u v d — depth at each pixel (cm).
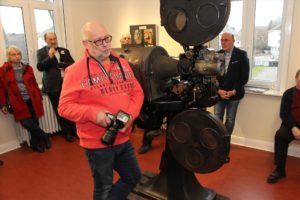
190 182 201
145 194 208
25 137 351
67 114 141
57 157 316
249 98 316
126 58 185
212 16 154
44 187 251
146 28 379
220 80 302
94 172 156
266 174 261
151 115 190
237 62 295
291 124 246
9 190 247
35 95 331
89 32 140
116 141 154
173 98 184
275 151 252
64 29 404
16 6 345
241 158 296
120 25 414
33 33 368
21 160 310
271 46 309
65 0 391
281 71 299
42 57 337
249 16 313
